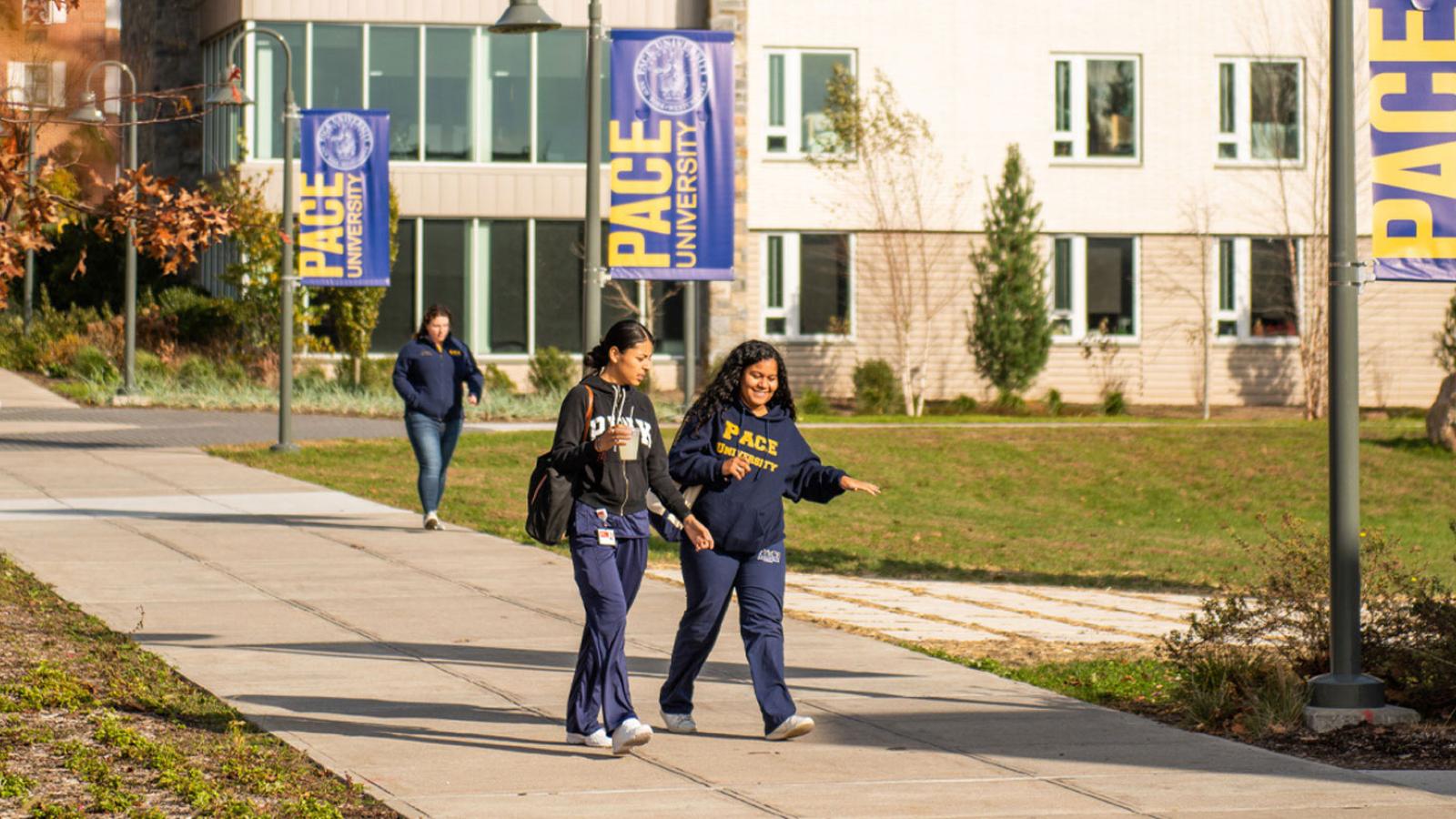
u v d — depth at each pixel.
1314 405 71.19
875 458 50.50
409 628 21.22
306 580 25.12
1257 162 73.75
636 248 28.52
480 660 19.20
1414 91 16.94
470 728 15.84
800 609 24.19
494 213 67.94
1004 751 15.18
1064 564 33.75
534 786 13.73
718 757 14.87
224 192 62.34
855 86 69.50
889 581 28.31
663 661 19.41
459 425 31.72
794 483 15.71
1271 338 74.00
